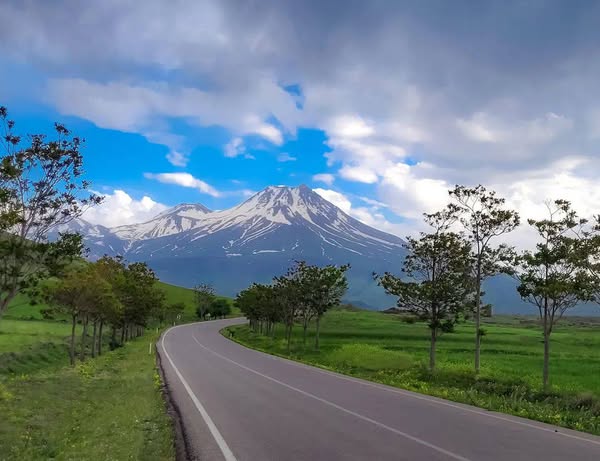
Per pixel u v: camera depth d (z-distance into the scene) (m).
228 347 51.91
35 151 18.42
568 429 12.85
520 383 22.20
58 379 22.03
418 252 30.45
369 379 25.12
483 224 29.09
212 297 147.25
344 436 11.57
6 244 18.05
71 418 14.49
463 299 29.23
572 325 131.75
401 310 30.97
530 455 9.83
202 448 10.43
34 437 11.93
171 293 168.38
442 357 42.69
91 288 33.06
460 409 15.66
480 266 29.25
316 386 21.69
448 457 9.62
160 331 86.25
